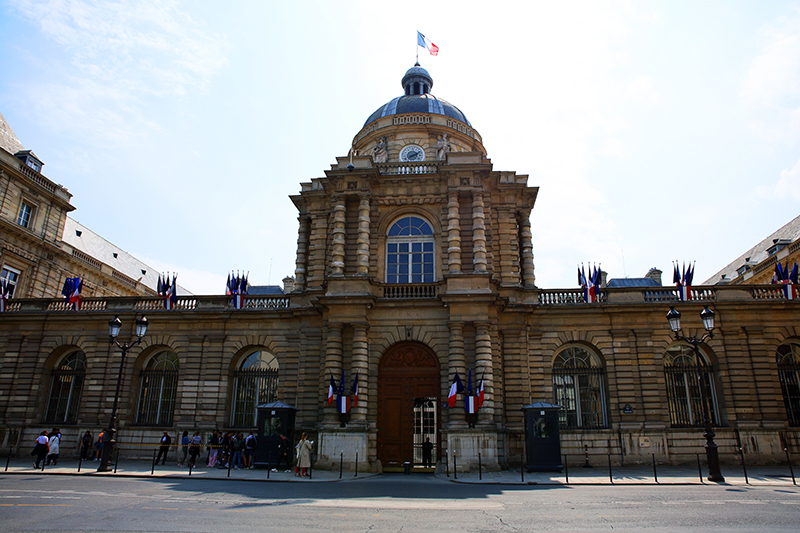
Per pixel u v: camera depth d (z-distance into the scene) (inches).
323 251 1263.5
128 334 1302.9
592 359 1220.5
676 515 516.1
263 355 1283.2
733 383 1156.5
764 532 430.3
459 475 927.7
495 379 1086.4
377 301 1100.5
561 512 534.9
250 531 420.5
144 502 576.1
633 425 1133.1
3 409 1299.2
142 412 1277.1
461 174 1197.1
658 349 1188.5
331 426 1015.0
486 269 1143.0
